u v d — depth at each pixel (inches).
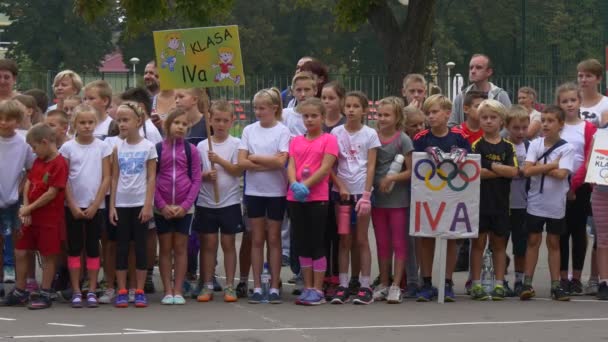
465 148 386.6
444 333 320.2
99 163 373.7
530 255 393.4
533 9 1076.5
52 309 364.5
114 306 371.6
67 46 1914.4
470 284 406.0
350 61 2053.4
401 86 663.8
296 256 405.4
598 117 426.0
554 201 389.1
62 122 392.8
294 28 2057.1
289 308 366.9
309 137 378.3
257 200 382.0
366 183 376.8
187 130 407.5
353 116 378.3
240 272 404.8
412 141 392.8
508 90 832.3
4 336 312.0
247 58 1977.1
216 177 382.9
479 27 1991.9
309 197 371.6
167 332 319.3
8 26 1934.1
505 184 388.5
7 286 421.1
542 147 393.1
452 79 839.7
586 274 468.1
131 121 371.2
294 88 410.9
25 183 374.6
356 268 402.3
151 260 404.8
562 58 913.5
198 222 387.5
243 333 318.3
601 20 910.4
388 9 676.7
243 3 1993.1
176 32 392.2
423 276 388.5
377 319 343.9
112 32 2154.3
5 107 371.2
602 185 388.8
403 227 384.5
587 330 326.6
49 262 370.6
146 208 368.8
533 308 368.8
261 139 382.0
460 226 378.0
